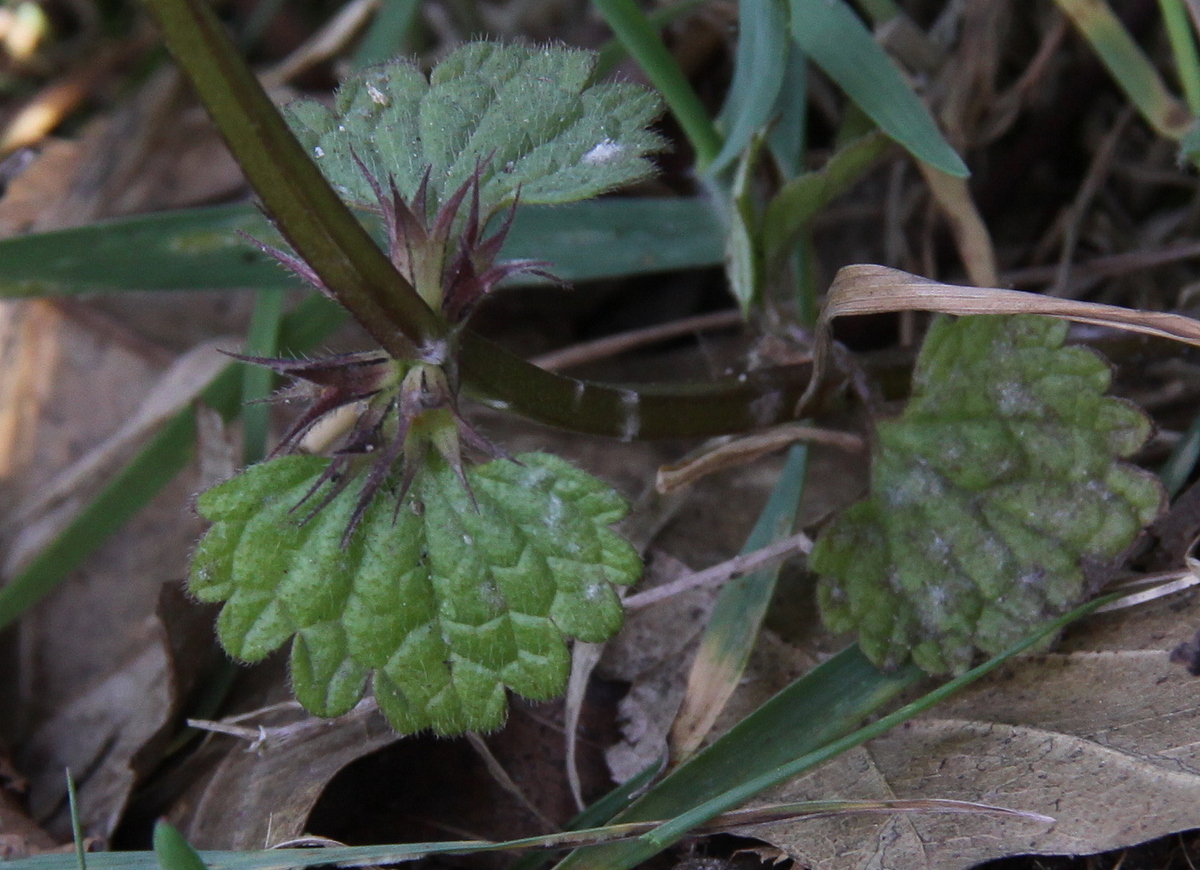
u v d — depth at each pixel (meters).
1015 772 0.19
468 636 0.19
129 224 0.22
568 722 0.20
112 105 0.27
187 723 0.21
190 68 0.18
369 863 0.19
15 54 0.29
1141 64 0.21
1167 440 0.21
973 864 0.19
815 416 0.21
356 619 0.19
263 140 0.18
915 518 0.20
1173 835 0.19
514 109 0.20
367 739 0.20
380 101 0.20
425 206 0.19
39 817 0.21
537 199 0.20
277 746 0.20
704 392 0.20
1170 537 0.20
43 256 0.22
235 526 0.19
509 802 0.20
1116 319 0.19
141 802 0.21
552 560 0.19
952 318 0.20
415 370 0.19
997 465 0.20
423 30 0.27
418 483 0.19
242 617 0.19
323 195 0.18
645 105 0.20
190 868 0.19
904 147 0.21
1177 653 0.20
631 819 0.20
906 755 0.20
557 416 0.20
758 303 0.21
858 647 0.20
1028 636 0.20
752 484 0.21
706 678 0.20
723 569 0.20
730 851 0.20
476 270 0.19
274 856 0.19
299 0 0.29
